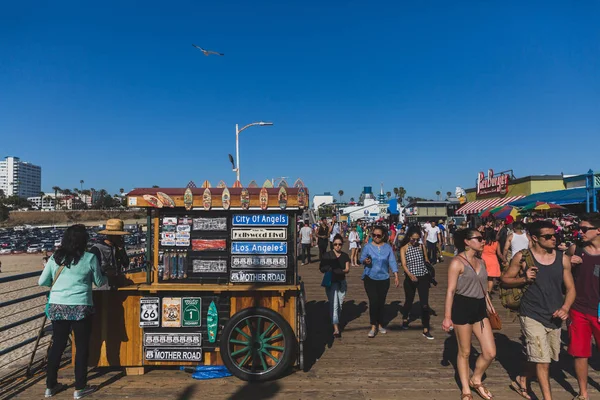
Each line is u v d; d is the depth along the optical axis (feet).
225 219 15.93
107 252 15.79
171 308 15.56
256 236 15.85
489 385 14.74
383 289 20.77
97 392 14.02
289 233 15.87
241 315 15.07
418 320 24.47
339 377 15.51
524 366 13.74
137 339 15.53
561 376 15.55
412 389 14.42
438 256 53.78
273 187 16.55
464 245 13.56
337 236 21.39
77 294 13.52
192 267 15.85
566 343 19.65
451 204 118.32
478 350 18.78
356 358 17.71
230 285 15.66
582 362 12.80
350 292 34.19
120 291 15.51
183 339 15.48
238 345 15.55
